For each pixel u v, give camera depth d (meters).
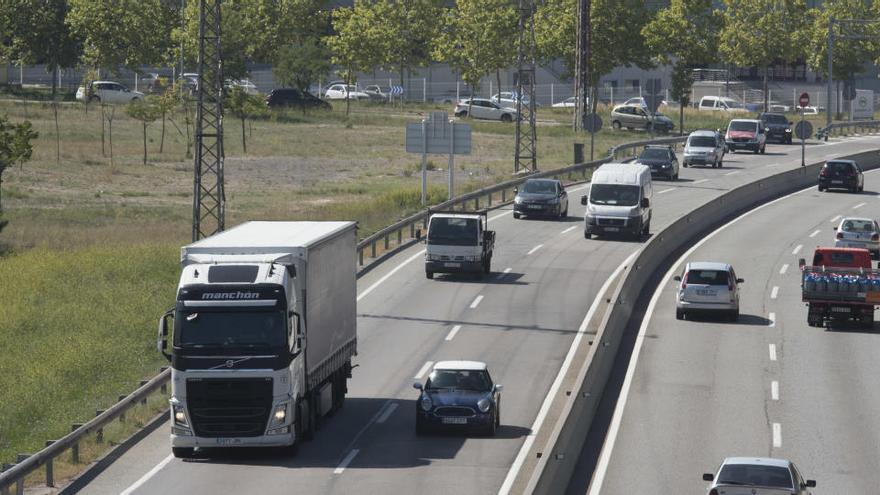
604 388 99.44
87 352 106.88
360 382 99.50
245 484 72.44
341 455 78.94
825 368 106.75
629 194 168.12
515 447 81.00
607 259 155.38
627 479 76.06
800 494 62.44
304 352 79.56
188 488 71.81
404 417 89.00
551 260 154.38
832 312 122.75
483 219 146.12
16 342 111.31
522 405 92.50
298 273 79.88
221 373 75.88
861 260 128.38
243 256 79.06
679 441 84.69
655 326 123.00
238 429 76.12
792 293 140.88
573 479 76.38
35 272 135.88
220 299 76.56
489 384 85.69
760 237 175.38
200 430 76.12
